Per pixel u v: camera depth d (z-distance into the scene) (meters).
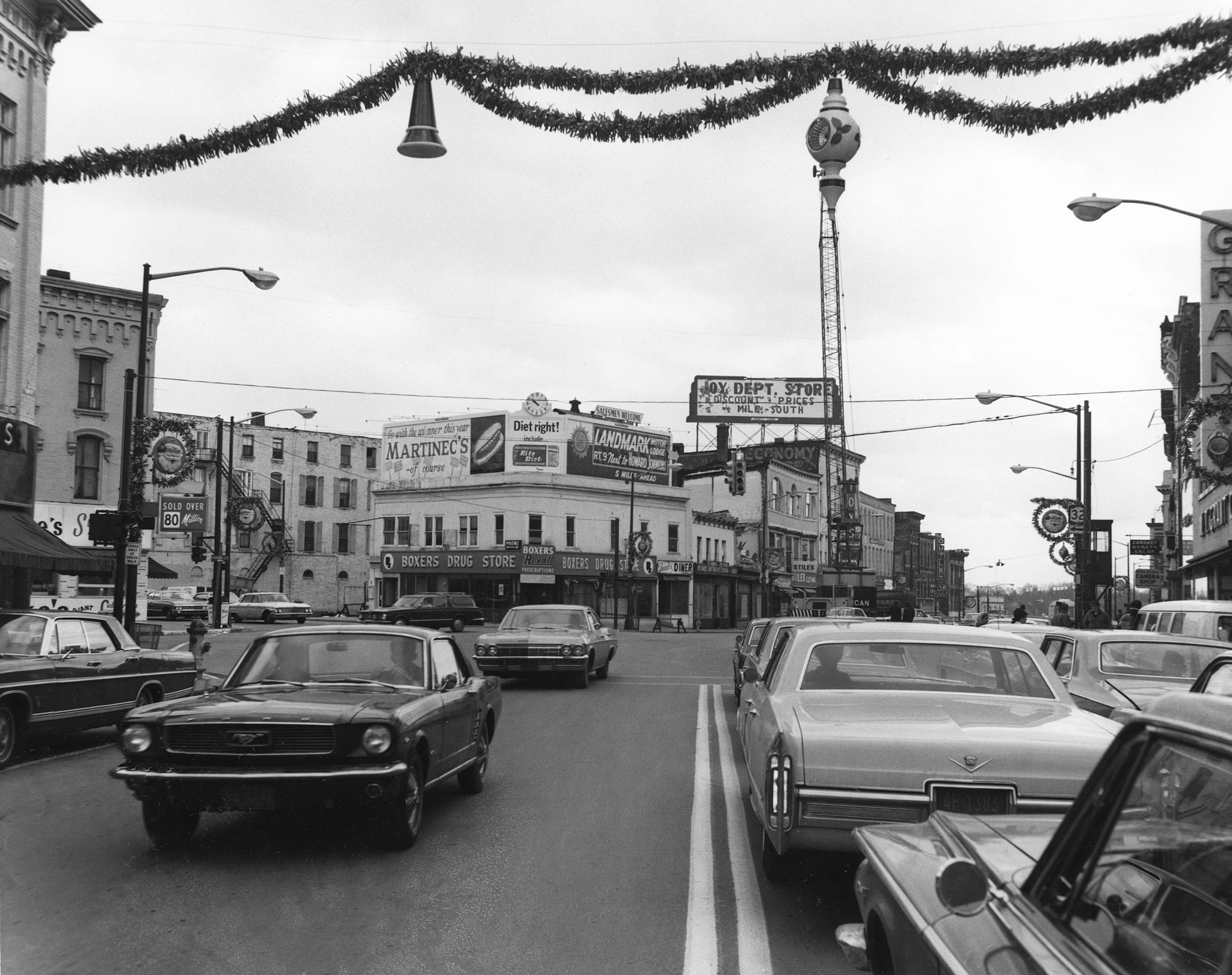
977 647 7.22
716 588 72.62
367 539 76.75
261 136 9.05
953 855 3.26
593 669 22.06
